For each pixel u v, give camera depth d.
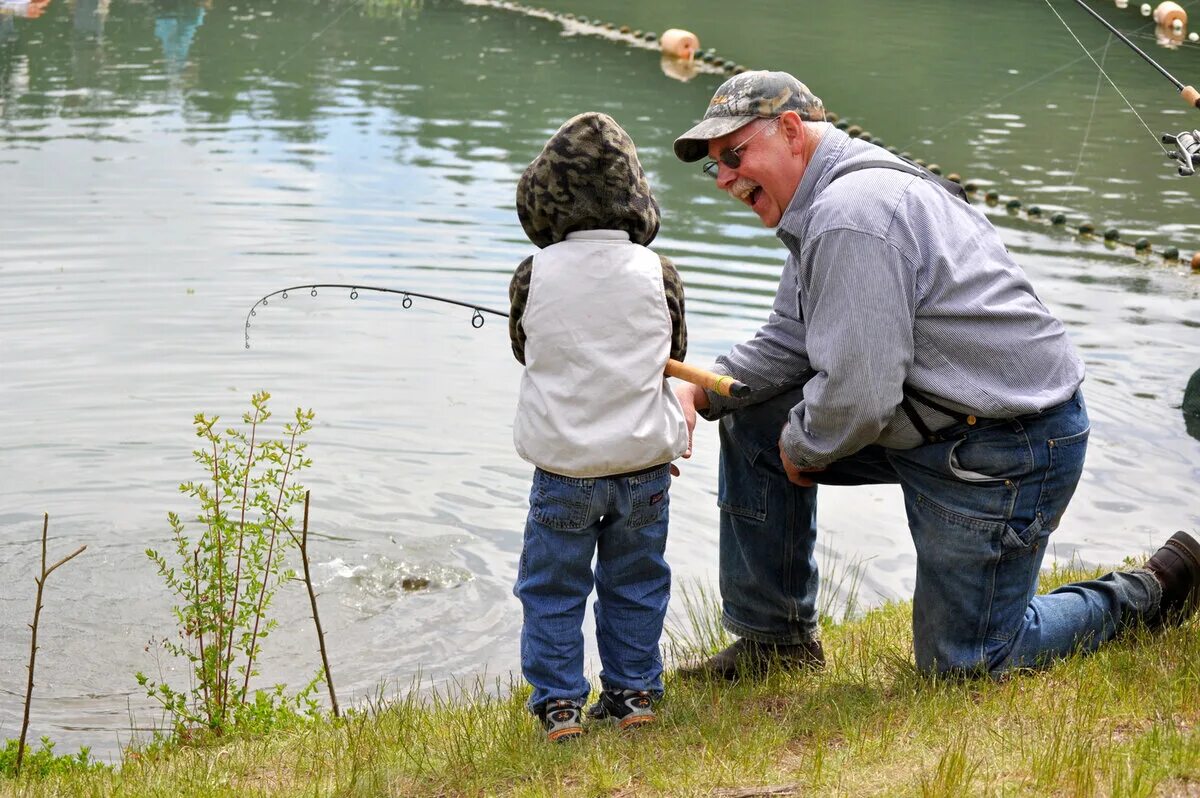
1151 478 7.00
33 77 18.55
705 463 7.39
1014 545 3.56
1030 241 11.63
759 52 21.42
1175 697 3.33
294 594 5.91
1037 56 21.20
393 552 6.30
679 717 3.70
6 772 4.16
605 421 3.45
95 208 12.05
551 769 3.41
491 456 7.42
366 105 17.14
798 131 3.67
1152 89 18.61
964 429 3.53
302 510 6.72
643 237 3.60
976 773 3.00
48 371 8.42
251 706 4.61
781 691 3.90
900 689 3.72
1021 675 3.63
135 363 8.59
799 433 3.60
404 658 5.41
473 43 22.23
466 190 13.10
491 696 4.85
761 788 3.10
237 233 11.45
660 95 17.91
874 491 7.15
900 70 19.98
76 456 7.27
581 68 20.00
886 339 3.40
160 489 6.94
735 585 4.09
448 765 3.58
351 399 8.16
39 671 5.24
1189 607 3.91
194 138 15.10
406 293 4.32
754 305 9.75
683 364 3.58
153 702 5.04
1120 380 8.34
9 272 10.27
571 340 3.45
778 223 3.81
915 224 3.46
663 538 3.66
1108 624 3.84
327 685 5.06
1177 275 10.69
